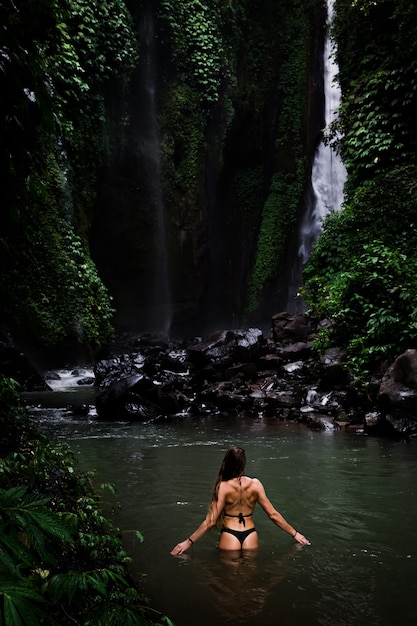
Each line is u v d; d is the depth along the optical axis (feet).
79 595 7.23
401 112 59.77
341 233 54.95
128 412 38.42
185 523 18.44
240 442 30.89
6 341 57.47
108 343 69.97
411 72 58.95
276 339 53.67
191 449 29.35
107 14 70.08
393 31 61.57
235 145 96.94
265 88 96.78
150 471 24.99
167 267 89.71
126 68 75.00
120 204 84.28
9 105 12.98
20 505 6.41
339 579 14.06
